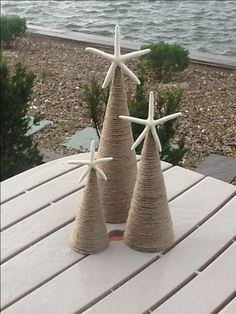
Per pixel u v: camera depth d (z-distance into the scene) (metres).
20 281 1.43
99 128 2.40
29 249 1.54
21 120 2.48
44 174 1.91
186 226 1.63
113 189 1.55
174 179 1.88
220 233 1.60
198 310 1.32
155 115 2.20
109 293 1.38
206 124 2.16
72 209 1.72
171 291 1.38
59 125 2.92
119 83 1.44
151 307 1.34
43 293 1.39
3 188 1.83
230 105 2.09
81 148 2.71
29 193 1.81
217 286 1.40
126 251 1.51
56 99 3.02
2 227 1.64
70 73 3.02
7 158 2.38
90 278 1.42
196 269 1.46
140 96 2.23
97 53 1.40
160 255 1.50
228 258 1.50
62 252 1.52
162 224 1.49
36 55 3.28
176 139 2.27
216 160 2.12
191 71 2.18
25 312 1.33
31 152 2.53
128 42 2.28
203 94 2.15
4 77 2.41
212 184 1.85
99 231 1.49
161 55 2.22
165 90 2.26
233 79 2.05
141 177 1.45
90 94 2.36
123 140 1.50
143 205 1.46
